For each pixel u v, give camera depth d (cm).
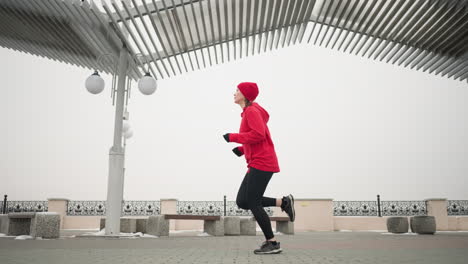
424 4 593
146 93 621
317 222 1277
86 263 211
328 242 493
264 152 282
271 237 285
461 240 539
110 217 590
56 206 1338
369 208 1428
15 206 1468
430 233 827
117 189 596
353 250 329
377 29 701
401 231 862
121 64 639
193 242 484
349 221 1362
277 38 728
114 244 421
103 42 656
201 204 1580
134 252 302
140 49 644
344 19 696
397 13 643
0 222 650
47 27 629
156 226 674
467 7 572
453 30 645
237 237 702
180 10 582
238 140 277
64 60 789
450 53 724
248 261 221
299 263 209
